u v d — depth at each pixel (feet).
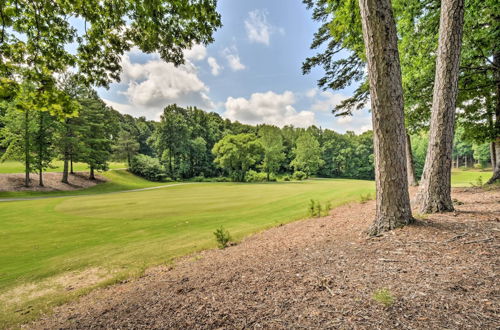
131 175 147.23
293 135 234.58
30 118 83.61
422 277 8.02
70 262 19.72
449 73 15.57
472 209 16.81
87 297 12.38
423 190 16.99
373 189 58.08
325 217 26.40
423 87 31.22
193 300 8.68
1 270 18.45
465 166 209.36
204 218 35.45
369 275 8.69
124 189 110.11
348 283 8.25
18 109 12.03
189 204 49.44
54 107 12.76
